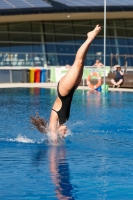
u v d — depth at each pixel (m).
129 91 27.42
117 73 31.48
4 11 37.91
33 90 27.59
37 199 5.88
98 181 6.72
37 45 43.19
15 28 42.59
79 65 9.49
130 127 12.45
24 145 9.63
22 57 42.53
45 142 10.00
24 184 6.53
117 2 42.28
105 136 10.97
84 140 10.34
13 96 22.75
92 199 5.89
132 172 7.30
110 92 26.47
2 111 15.88
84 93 25.52
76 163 7.92
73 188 6.35
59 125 9.93
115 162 8.04
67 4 40.53
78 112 15.75
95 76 29.72
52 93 24.95
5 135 10.82
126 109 16.81
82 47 9.48
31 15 39.31
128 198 5.95
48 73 39.84
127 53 45.81
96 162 8.03
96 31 9.48
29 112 15.62
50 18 42.28
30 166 7.66
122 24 45.94
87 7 40.31
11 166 7.68
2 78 39.59
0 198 5.92
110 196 6.02
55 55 43.59
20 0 40.44
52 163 7.91
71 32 44.41
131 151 9.09
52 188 6.35
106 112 15.81
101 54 44.88
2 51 42.03
